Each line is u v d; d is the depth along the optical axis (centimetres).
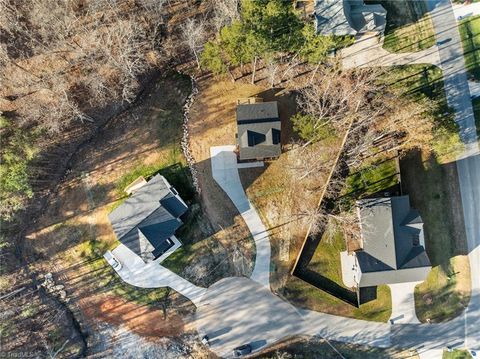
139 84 4391
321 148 4384
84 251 4303
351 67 4447
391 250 4103
